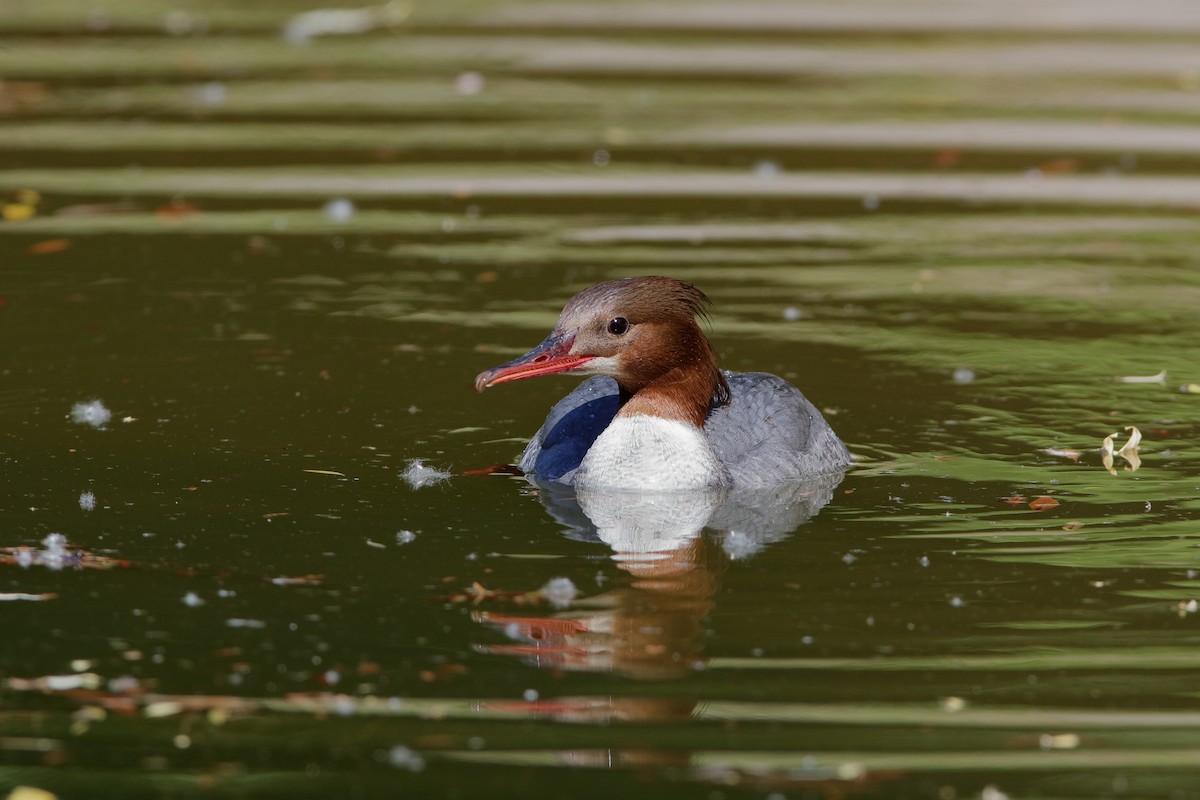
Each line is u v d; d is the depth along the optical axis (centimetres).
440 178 2053
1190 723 851
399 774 799
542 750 824
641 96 2419
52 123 2264
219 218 1895
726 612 994
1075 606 1001
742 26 2867
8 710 859
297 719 853
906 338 1565
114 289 1662
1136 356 1523
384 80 2511
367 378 1445
